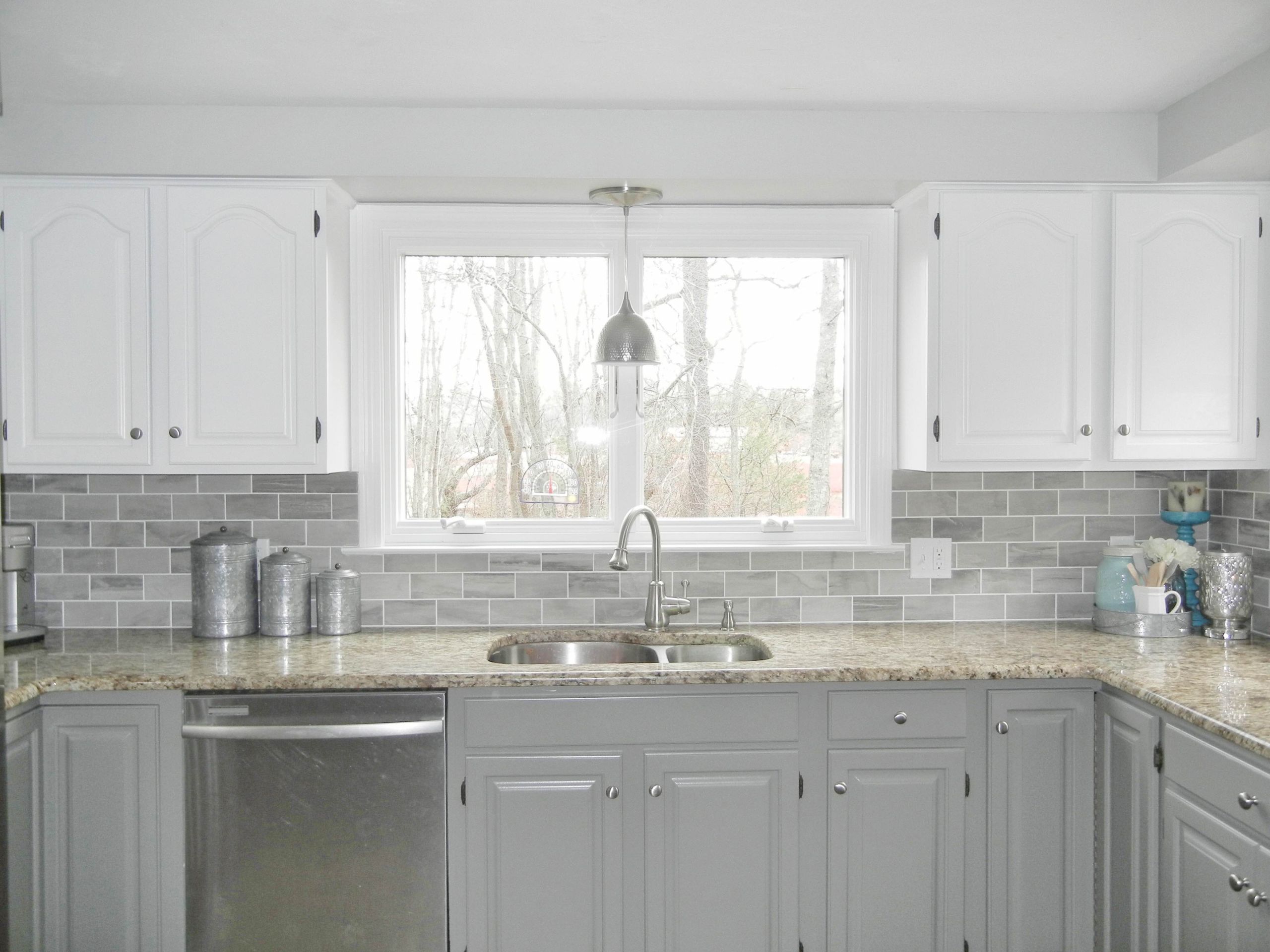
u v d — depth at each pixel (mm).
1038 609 3221
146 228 2768
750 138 2818
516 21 2219
